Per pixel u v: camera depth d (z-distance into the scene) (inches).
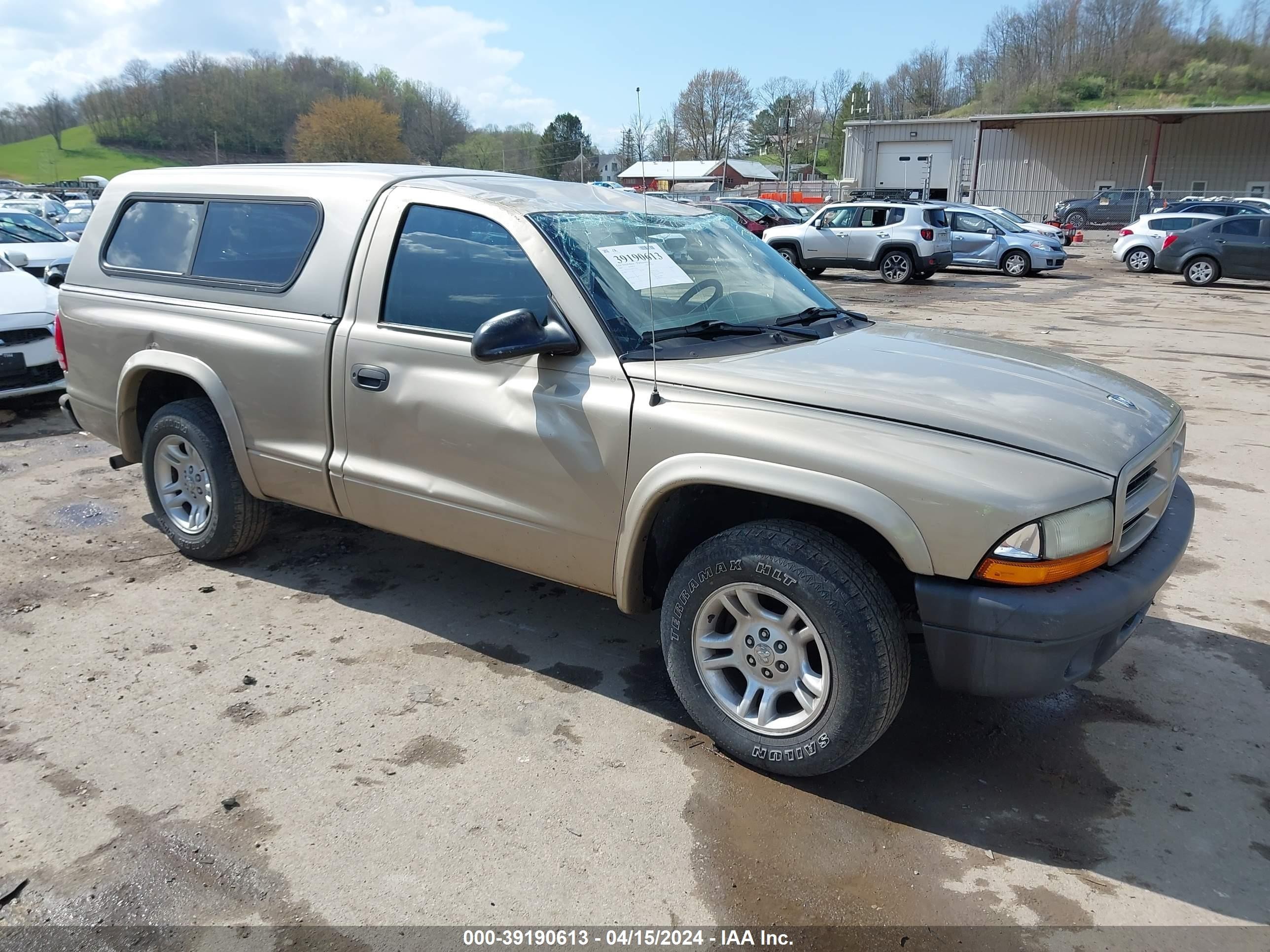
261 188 157.9
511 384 125.7
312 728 123.6
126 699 129.3
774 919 93.4
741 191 2033.7
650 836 104.6
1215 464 253.6
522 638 149.6
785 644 110.3
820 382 112.0
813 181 2539.4
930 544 98.6
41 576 169.8
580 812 108.3
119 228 177.8
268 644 145.8
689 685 118.6
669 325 126.3
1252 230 743.7
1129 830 107.7
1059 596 97.5
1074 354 430.3
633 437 115.3
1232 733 127.2
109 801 108.2
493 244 130.0
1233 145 1642.5
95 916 91.8
